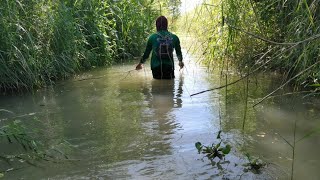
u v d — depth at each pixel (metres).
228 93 4.95
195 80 5.78
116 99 4.83
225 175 2.72
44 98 5.00
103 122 3.95
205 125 3.78
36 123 3.98
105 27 7.97
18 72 5.57
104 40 7.66
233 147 3.22
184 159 3.01
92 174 2.79
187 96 4.88
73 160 3.05
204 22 7.25
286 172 2.75
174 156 3.07
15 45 5.52
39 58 5.86
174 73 6.34
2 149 3.31
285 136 3.44
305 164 2.88
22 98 5.04
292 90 4.91
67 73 6.35
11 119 4.14
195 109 4.31
